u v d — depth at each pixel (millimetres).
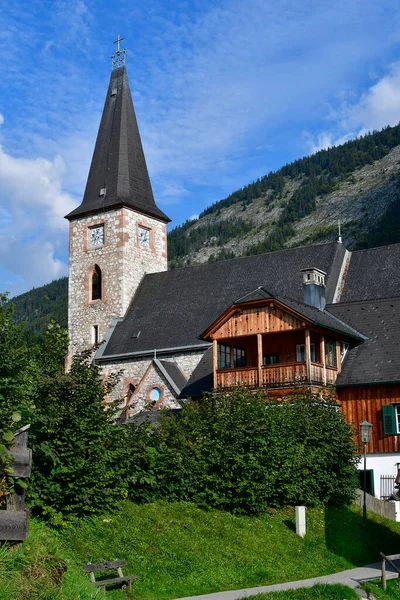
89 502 20594
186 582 19234
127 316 54031
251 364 39625
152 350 48250
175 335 48750
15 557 13406
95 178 59062
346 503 29938
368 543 26406
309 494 28281
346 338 37688
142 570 19172
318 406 30812
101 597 14672
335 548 25016
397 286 45156
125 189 57875
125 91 61000
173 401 44094
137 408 45312
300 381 34438
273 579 20828
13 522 13625
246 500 25531
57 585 13609
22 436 14352
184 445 25922
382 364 36188
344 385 35938
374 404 35406
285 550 23609
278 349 38656
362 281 46688
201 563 20547
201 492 25531
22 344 21266
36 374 20750
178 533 21984
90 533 20078
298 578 21359
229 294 49969
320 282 42125
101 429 21203
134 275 56375
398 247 47625
